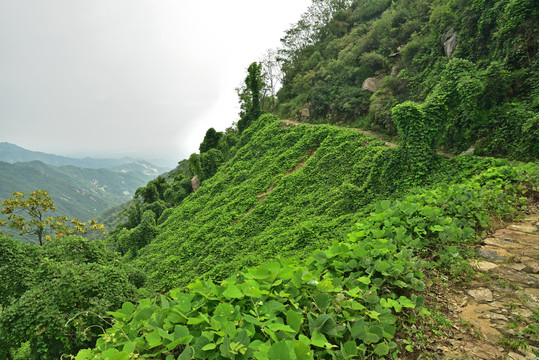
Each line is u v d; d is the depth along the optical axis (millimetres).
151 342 1741
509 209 5477
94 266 9820
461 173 12992
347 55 37625
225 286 2324
